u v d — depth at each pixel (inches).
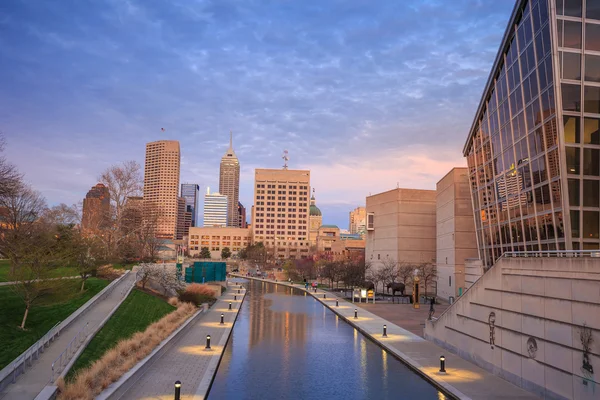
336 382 1000.2
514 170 1585.9
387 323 1770.4
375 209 3631.9
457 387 904.3
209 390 925.8
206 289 2593.5
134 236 3161.9
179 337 1392.7
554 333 794.8
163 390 871.7
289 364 1157.7
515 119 1562.5
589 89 1244.5
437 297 2854.3
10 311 1194.6
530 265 872.9
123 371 925.8
